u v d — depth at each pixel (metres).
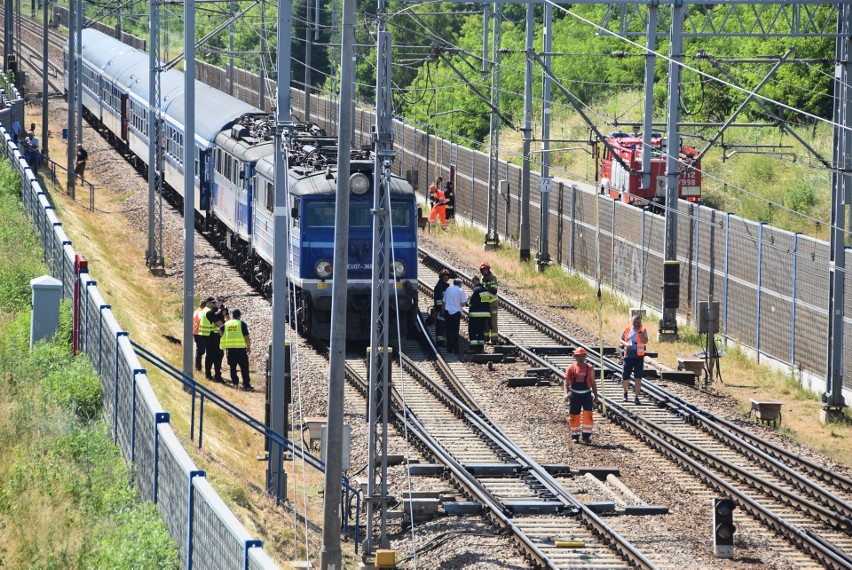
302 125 132.62
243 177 132.75
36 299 84.44
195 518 48.47
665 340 126.50
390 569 68.56
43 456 65.44
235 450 86.50
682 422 98.88
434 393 104.94
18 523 57.69
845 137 100.75
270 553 65.88
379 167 71.25
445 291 117.44
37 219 118.69
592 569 68.00
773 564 70.00
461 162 197.00
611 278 147.75
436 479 83.94
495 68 172.75
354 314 114.75
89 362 77.94
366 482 81.06
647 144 133.25
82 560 53.88
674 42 123.06
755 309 120.75
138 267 147.38
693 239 132.75
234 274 143.50
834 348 101.62
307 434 95.50
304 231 113.25
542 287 148.50
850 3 101.75
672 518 77.44
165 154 180.38
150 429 57.44
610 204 147.12
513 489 81.81
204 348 106.38
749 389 111.75
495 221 169.88
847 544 73.94
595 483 83.31
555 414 99.88
